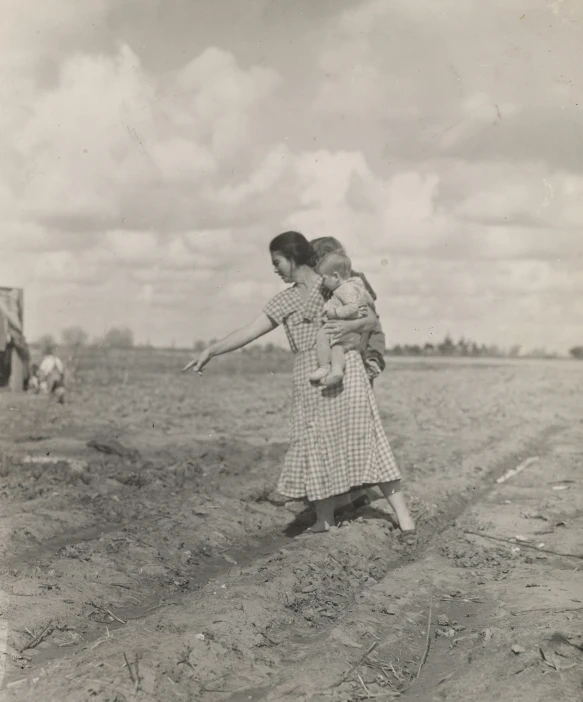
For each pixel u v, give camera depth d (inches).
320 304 242.2
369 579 207.2
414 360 1004.6
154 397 648.4
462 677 142.7
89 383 719.1
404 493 296.8
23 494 290.4
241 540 245.0
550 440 447.5
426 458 378.6
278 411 568.1
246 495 297.7
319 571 205.5
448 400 632.4
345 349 239.8
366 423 235.9
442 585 200.1
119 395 654.5
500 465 370.3
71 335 813.9
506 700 130.7
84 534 245.9
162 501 286.4
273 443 419.5
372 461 234.4
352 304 233.1
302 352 243.9
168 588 200.2
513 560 222.5
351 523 252.1
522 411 569.9
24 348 674.2
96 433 452.8
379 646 160.1
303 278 244.4
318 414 240.5
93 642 162.2
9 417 510.9
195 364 245.0
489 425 500.4
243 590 187.2
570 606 176.2
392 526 252.4
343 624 170.9
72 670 142.3
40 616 174.6
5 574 201.2
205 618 168.1
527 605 179.2
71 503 280.1
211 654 150.5
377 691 140.2
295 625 173.5
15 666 149.6
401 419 526.6
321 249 248.1
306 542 233.0
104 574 203.2
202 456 373.4
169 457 370.6
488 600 187.8
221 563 222.7
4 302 659.4
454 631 168.4
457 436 451.2
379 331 259.1
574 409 583.8
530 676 138.9
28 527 243.8
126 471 335.0
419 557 228.2
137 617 179.0
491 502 295.4
